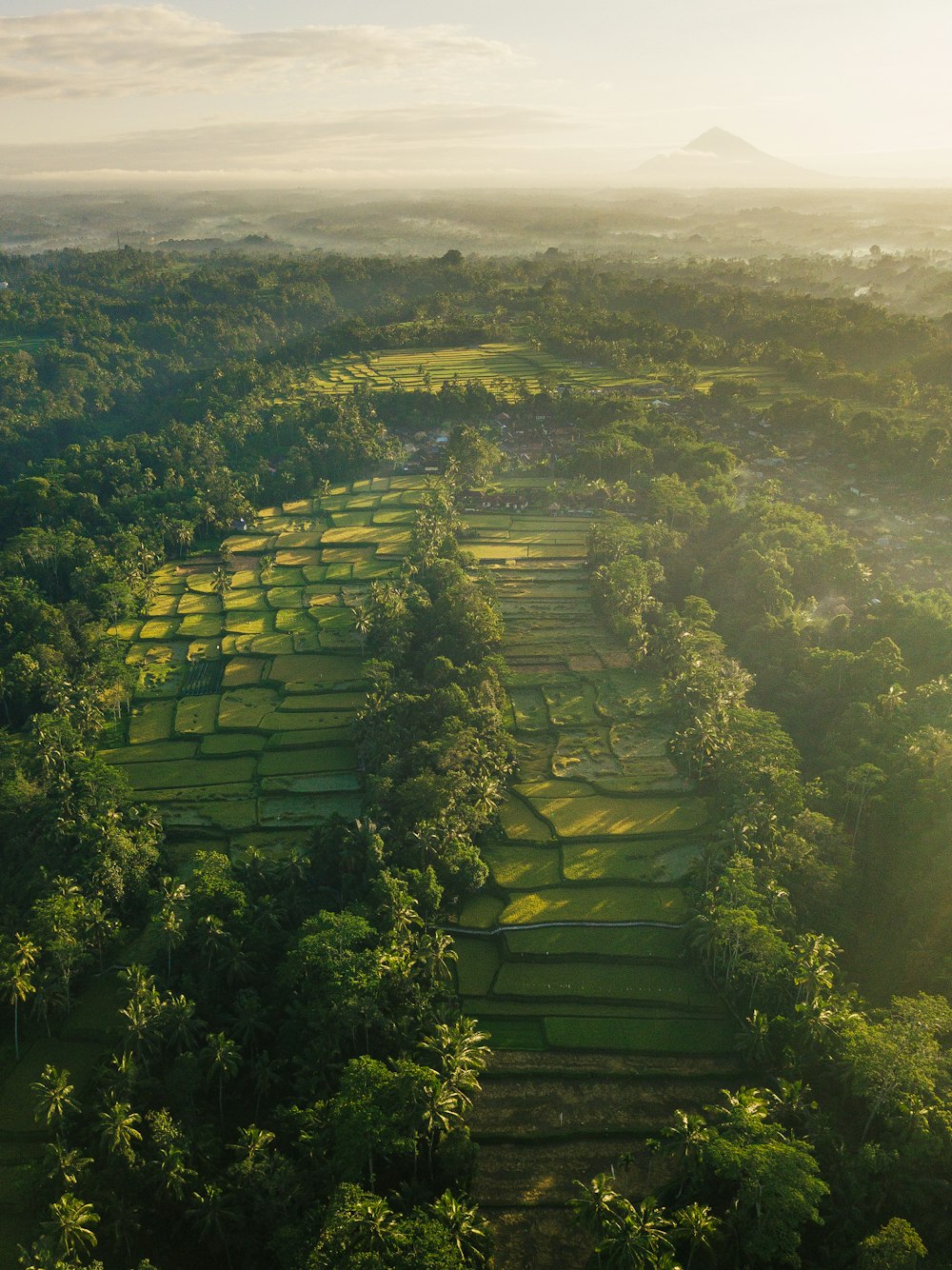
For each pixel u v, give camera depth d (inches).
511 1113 3720.5
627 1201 3029.0
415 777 5221.5
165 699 6555.1
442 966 4168.3
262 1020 3998.5
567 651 6840.6
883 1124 3393.2
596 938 4475.9
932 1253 3061.0
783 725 6003.9
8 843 5019.7
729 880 4266.7
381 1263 2790.4
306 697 6441.9
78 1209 3127.5
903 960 4269.2
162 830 5187.0
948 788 4709.6
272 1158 3363.7
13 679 6328.7
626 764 5625.0
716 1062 3914.9
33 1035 4099.4
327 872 4808.1
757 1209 2967.5
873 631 6373.0
